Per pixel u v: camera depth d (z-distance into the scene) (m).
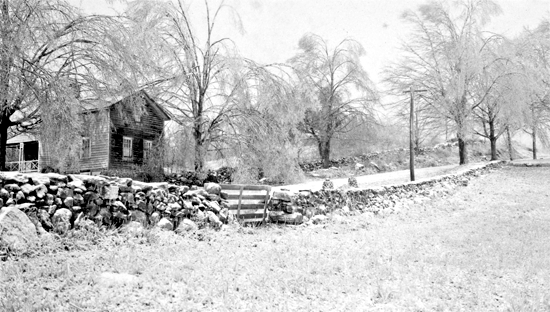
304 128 38.84
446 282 6.65
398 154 43.31
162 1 20.39
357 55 38.78
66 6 15.12
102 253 6.60
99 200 7.86
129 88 16.64
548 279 7.08
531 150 55.47
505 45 34.00
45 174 7.36
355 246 9.39
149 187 8.88
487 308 5.52
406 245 9.77
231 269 6.47
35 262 5.74
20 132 17.30
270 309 4.90
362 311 5.12
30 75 13.67
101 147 26.78
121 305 4.57
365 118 39.31
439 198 20.75
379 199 17.17
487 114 39.16
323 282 6.19
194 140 20.41
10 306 4.15
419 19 36.00
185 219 9.37
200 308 4.73
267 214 12.30
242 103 20.91
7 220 6.18
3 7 13.04
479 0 33.84
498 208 17.88
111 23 15.98
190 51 20.56
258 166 22.36
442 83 35.25
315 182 30.27
